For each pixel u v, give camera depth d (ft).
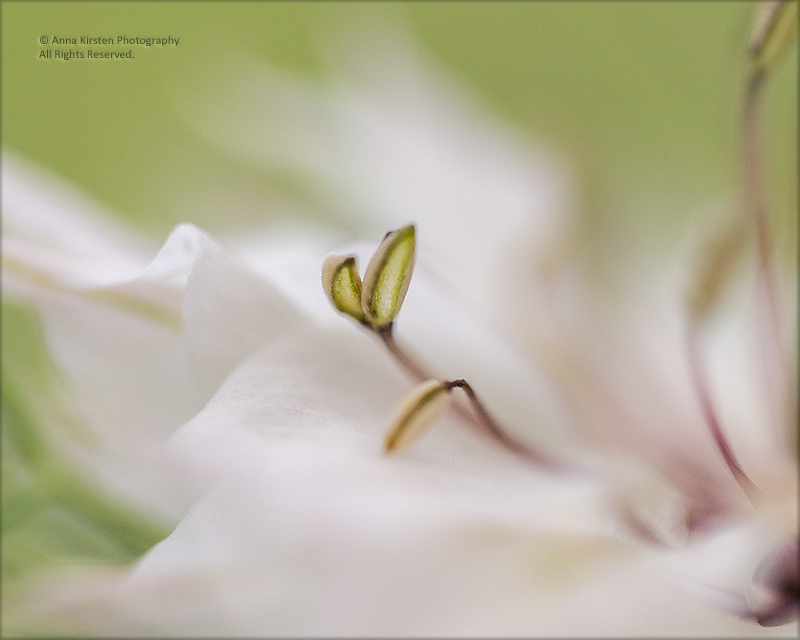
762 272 0.24
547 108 0.27
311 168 0.28
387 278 0.20
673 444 0.24
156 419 0.22
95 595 0.19
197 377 0.20
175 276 0.20
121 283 0.20
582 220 0.26
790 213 0.25
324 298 0.21
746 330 0.25
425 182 0.27
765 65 0.24
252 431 0.19
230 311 0.20
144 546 0.22
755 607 0.20
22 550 0.21
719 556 0.21
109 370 0.22
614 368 0.25
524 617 0.19
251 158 0.29
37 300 0.21
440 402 0.20
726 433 0.24
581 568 0.20
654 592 0.20
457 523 0.19
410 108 0.28
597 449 0.24
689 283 0.24
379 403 0.20
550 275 0.25
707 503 0.23
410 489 0.19
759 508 0.22
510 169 0.27
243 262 0.20
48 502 0.22
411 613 0.19
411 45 0.29
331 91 0.28
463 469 0.20
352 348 0.20
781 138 0.29
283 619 0.19
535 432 0.24
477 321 0.24
